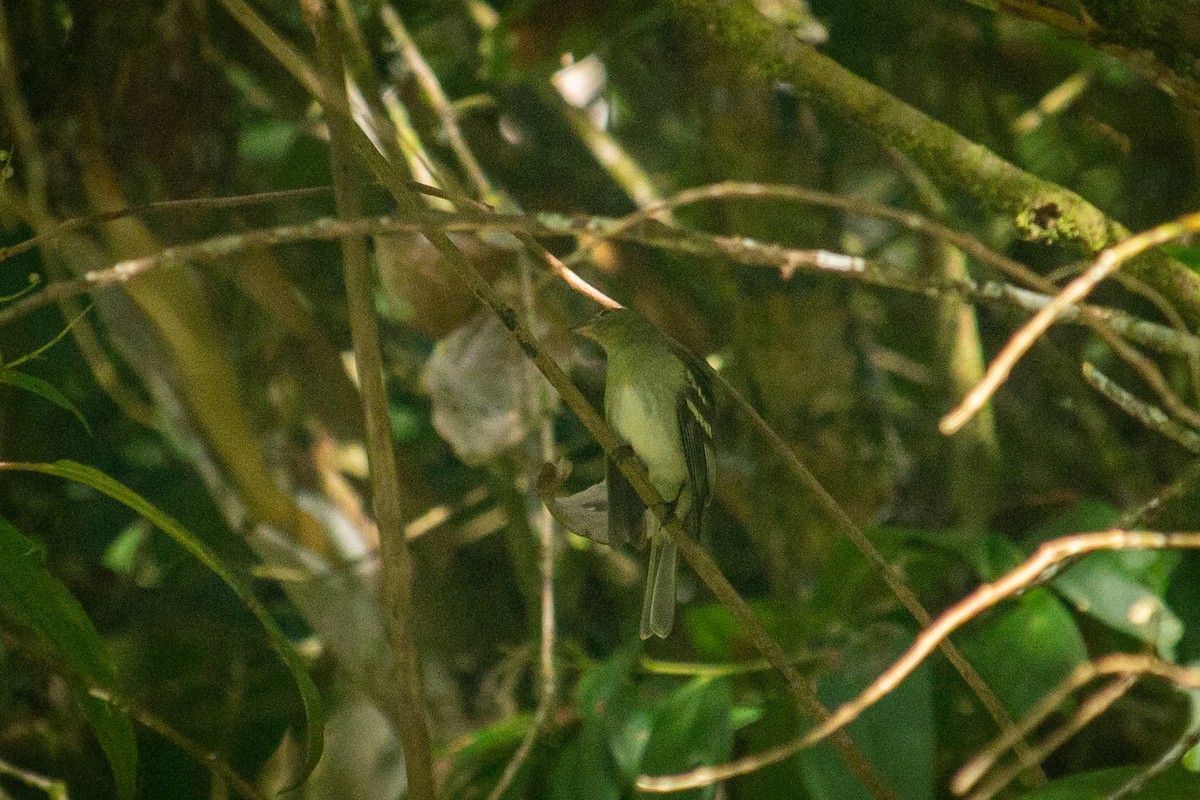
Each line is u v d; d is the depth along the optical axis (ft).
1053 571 22.81
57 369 36.06
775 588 33.37
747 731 26.86
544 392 31.30
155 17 29.22
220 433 30.35
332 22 19.01
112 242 28.84
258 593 38.83
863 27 36.86
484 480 39.42
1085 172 40.29
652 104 44.55
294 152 38.93
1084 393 37.01
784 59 22.91
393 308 32.09
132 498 19.07
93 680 19.15
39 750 34.58
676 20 35.42
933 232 16.47
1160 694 29.27
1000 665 25.38
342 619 31.58
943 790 28.63
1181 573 25.81
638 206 39.88
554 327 32.01
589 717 26.45
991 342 38.27
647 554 39.34
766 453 33.47
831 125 35.83
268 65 37.40
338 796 34.58
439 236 18.47
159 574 38.34
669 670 27.78
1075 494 36.27
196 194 29.60
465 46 41.68
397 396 40.73
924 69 38.27
